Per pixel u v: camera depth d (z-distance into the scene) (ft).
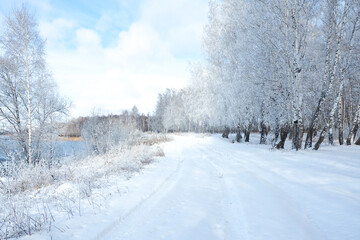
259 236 9.85
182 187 19.98
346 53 46.09
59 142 48.80
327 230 9.63
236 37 61.77
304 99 47.70
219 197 16.92
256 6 43.47
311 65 45.50
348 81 60.49
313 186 16.15
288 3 37.93
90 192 17.98
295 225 10.58
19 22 41.60
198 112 109.81
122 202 15.58
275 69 43.62
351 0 35.73
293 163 25.13
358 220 10.00
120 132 83.56
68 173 26.23
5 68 40.34
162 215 13.37
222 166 29.91
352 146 48.55
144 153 38.86
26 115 41.73
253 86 49.29
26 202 16.40
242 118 66.85
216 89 80.59
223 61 74.33
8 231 11.10
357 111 53.62
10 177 23.61
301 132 38.86
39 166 25.98
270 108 48.65
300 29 39.96
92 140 78.02
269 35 41.14
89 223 12.00
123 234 10.90
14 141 42.09
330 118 36.47
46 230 11.23
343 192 14.02
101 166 30.94
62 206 14.96
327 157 27.48
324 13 42.06
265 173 22.38
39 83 43.45
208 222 12.26
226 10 67.51
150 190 18.72
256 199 14.97
